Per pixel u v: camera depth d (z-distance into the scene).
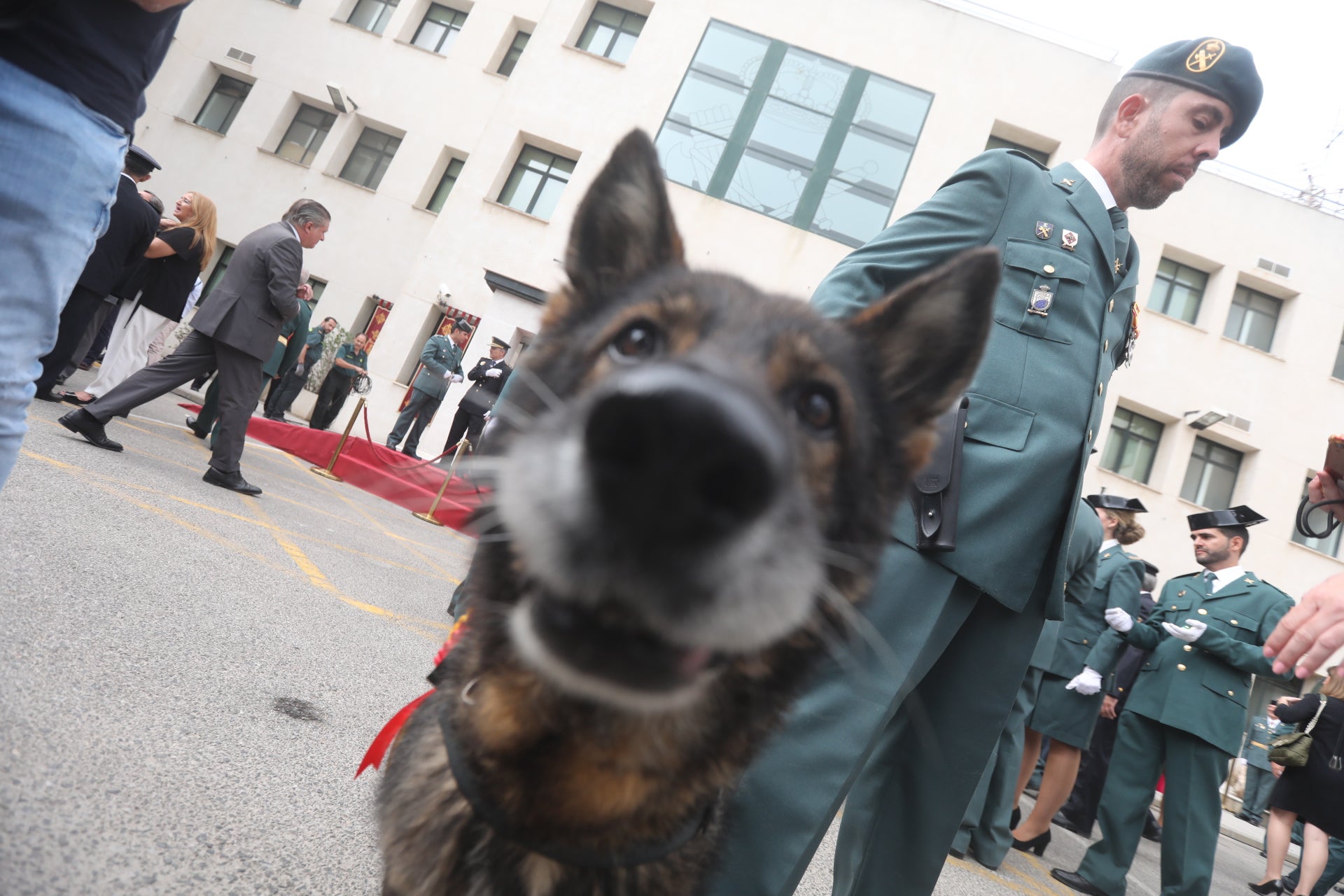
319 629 3.97
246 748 2.51
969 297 1.92
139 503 4.73
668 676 1.18
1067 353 2.50
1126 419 20.38
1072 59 19.06
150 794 2.05
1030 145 19.59
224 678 2.94
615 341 1.64
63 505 4.09
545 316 1.89
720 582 1.06
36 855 1.65
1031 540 2.36
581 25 19.98
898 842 2.49
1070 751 6.06
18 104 1.87
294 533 5.95
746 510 1.03
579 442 1.07
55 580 3.11
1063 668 6.12
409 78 22.00
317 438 11.05
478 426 12.88
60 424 5.90
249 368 6.08
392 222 21.47
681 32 19.27
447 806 1.56
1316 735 6.73
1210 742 5.04
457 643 1.71
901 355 1.95
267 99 22.16
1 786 1.81
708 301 1.68
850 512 1.72
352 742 2.88
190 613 3.41
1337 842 8.22
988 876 4.86
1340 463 2.42
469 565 1.70
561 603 1.19
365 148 22.42
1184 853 5.02
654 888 1.57
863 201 18.73
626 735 1.41
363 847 2.27
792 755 2.01
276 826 2.18
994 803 5.13
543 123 19.36
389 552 7.00
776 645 1.56
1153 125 2.71
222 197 21.80
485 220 19.17
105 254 6.25
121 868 1.73
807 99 18.94
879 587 2.20
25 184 1.90
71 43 1.93
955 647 2.48
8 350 1.99
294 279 5.99
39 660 2.45
